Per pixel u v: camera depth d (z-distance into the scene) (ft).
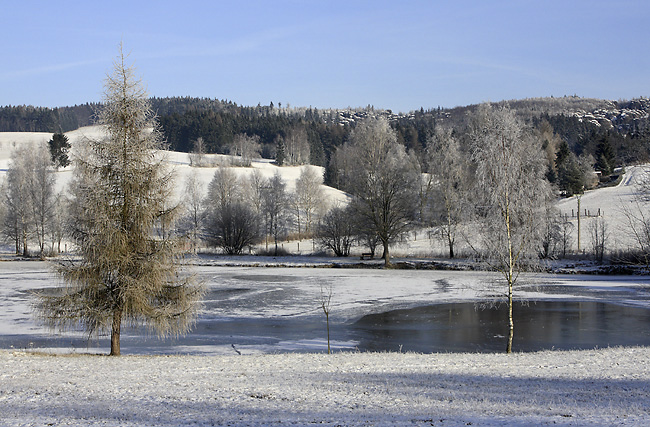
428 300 123.24
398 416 33.53
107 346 79.61
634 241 199.31
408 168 215.72
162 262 65.21
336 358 60.18
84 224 63.46
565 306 115.44
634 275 163.02
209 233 254.06
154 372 49.90
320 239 242.17
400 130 579.48
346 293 133.18
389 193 188.85
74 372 49.75
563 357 60.03
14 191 235.20
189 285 68.23
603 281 151.84
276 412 34.86
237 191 328.08
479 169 73.41
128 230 64.13
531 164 75.00
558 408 35.45
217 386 42.98
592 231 218.18
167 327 66.54
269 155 614.34
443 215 207.62
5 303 116.57
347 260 209.77
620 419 31.76
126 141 64.64
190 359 60.08
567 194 307.37
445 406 36.37
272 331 91.35
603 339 84.07
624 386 43.11
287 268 191.31
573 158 354.74
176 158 505.66
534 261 73.46
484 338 85.71
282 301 121.80
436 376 47.85
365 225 193.06
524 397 39.19
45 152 243.60
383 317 104.01
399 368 52.49
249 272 178.81
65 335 87.45
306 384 43.88
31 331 89.92
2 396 39.19
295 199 348.79
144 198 64.44
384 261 199.21
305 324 97.55
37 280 155.33
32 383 43.88
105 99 64.18
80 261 64.69
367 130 198.18
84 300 63.62
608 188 310.24
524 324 96.68
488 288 89.45
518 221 72.43
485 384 44.24
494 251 72.33
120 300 64.54
